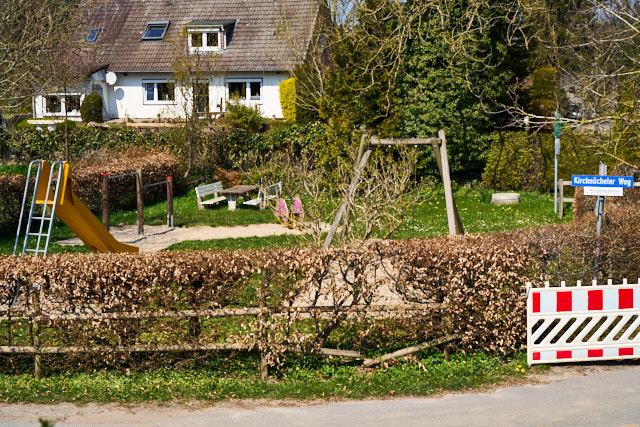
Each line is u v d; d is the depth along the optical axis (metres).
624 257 8.40
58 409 6.68
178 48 26.45
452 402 6.82
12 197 16.77
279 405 6.79
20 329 7.85
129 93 38.16
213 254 7.61
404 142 11.38
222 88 36.78
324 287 7.96
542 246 8.00
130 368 7.63
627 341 7.86
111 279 7.34
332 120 23.27
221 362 7.81
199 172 24.48
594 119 11.93
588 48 16.88
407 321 7.83
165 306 7.43
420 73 24.03
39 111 34.78
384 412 6.56
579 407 6.63
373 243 7.67
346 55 22.77
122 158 22.59
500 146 23.94
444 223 17.80
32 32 17.23
